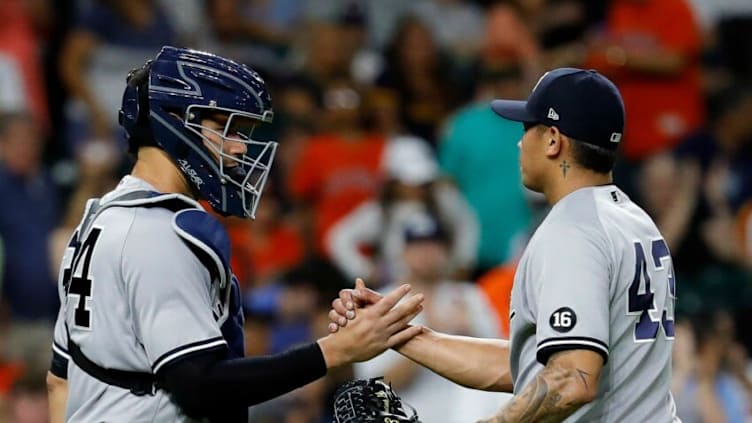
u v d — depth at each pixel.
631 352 17.22
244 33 46.78
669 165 40.69
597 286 16.62
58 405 17.92
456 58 47.31
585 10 44.22
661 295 17.50
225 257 16.75
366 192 40.56
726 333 32.38
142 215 16.77
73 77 42.31
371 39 49.19
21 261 37.06
